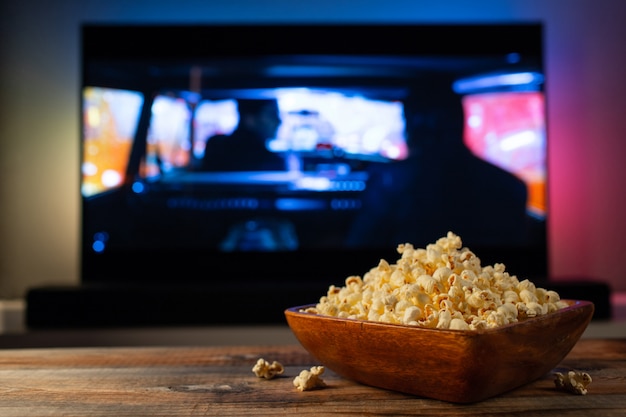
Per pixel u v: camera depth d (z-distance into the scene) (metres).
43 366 0.91
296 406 0.71
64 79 3.85
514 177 3.49
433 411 0.68
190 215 3.51
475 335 0.64
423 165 3.50
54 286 3.30
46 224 3.82
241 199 3.51
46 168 3.83
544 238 3.47
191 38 3.51
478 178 3.49
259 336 3.14
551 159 3.83
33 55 3.84
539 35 3.49
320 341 0.78
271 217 3.51
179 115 3.51
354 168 3.50
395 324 0.70
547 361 0.75
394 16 3.84
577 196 3.82
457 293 0.74
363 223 3.50
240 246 3.51
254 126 3.51
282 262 3.51
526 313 0.74
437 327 0.70
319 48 3.52
